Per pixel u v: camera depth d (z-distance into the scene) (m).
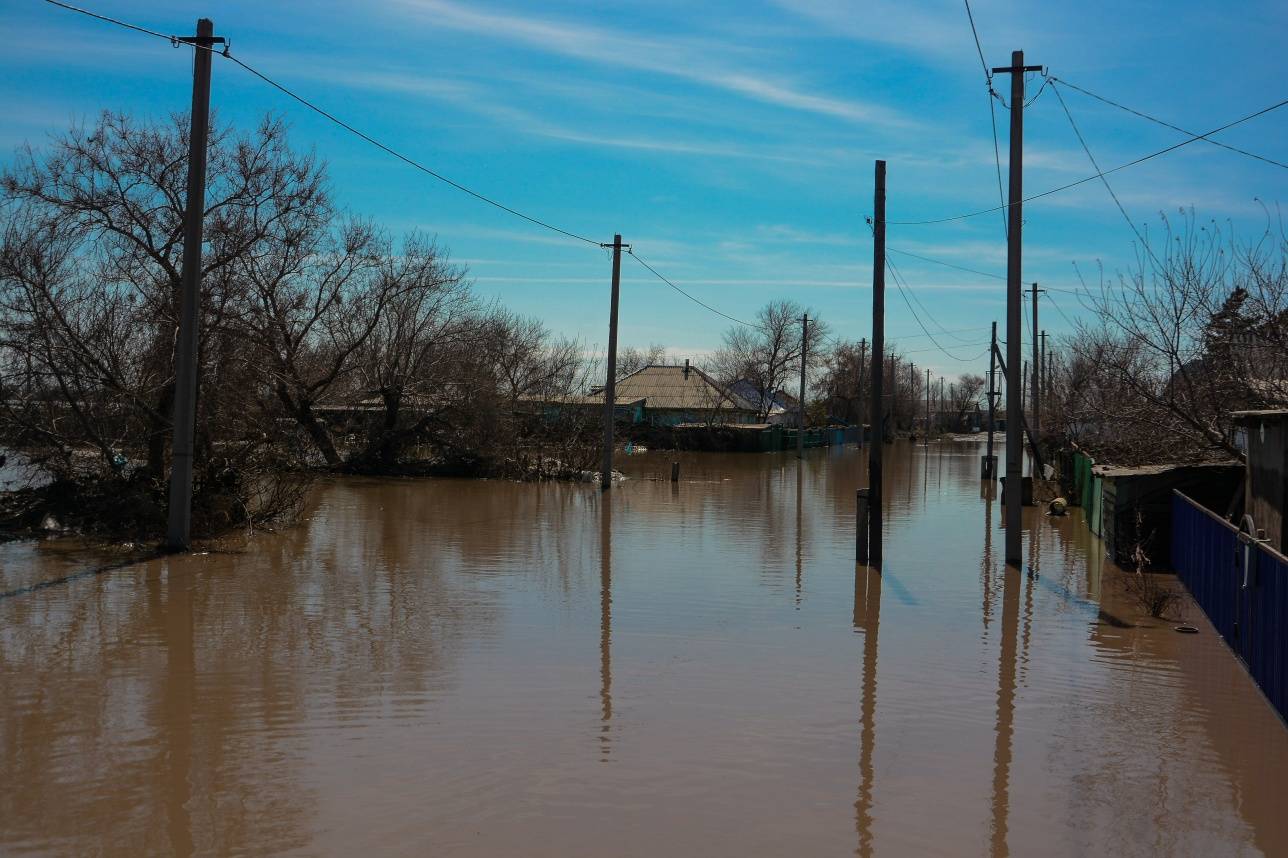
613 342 30.47
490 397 34.44
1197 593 13.46
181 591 13.30
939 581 15.19
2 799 6.41
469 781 6.80
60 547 16.52
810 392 86.19
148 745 7.41
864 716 8.45
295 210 25.31
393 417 34.25
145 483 18.09
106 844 5.77
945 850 5.93
